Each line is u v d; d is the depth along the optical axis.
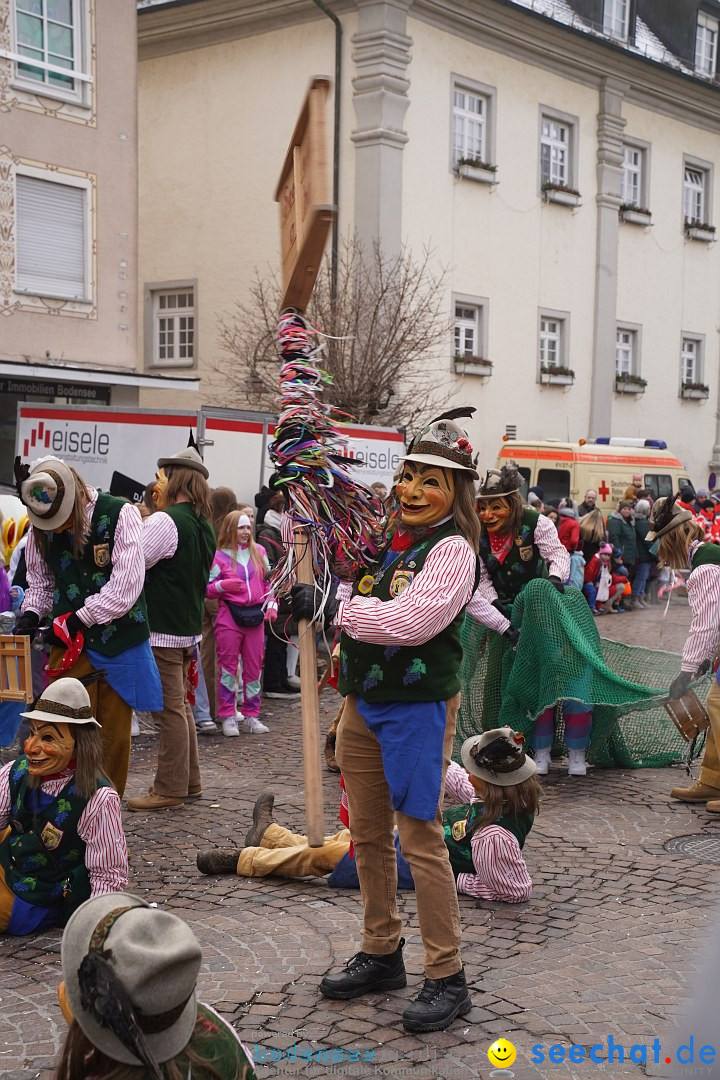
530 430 22.83
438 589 3.36
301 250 3.44
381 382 17.61
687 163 26.47
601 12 23.22
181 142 21.59
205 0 20.50
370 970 3.70
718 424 28.17
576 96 23.22
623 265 24.92
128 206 16.59
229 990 3.73
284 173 3.74
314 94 3.28
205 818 5.86
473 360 21.20
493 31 20.89
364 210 19.17
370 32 18.88
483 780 4.66
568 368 23.42
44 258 15.60
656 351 26.11
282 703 9.42
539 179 22.50
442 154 20.27
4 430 15.43
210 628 8.40
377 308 17.55
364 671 3.50
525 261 22.36
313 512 3.67
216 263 21.25
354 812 3.65
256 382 18.73
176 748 5.99
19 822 4.17
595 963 3.99
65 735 4.06
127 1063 1.72
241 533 7.95
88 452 11.48
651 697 6.58
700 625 6.18
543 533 6.63
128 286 16.66
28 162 15.24
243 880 4.89
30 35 15.16
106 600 4.91
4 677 5.13
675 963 3.98
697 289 27.11
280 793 6.40
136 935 1.69
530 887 4.67
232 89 20.80
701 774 6.32
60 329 15.79
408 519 3.51
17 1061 3.26
